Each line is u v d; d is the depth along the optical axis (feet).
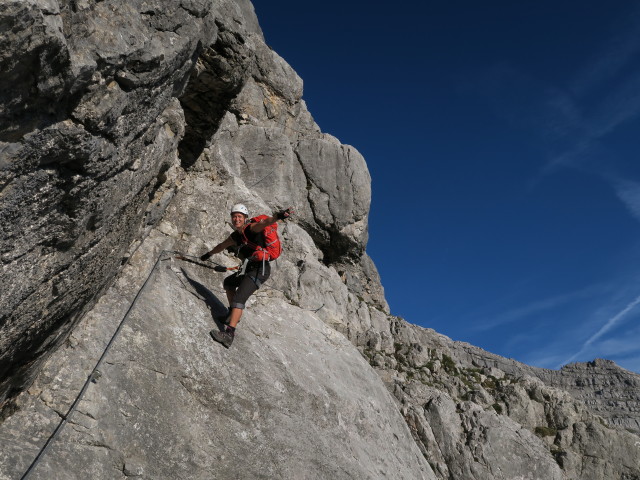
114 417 23.22
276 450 27.22
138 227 27.43
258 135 60.49
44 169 14.88
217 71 31.17
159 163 25.13
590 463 58.70
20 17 11.24
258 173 58.80
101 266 23.18
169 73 19.67
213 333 28.25
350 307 63.26
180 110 25.80
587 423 62.95
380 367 59.62
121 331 25.77
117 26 16.02
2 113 12.47
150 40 17.52
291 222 60.80
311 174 66.85
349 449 31.32
